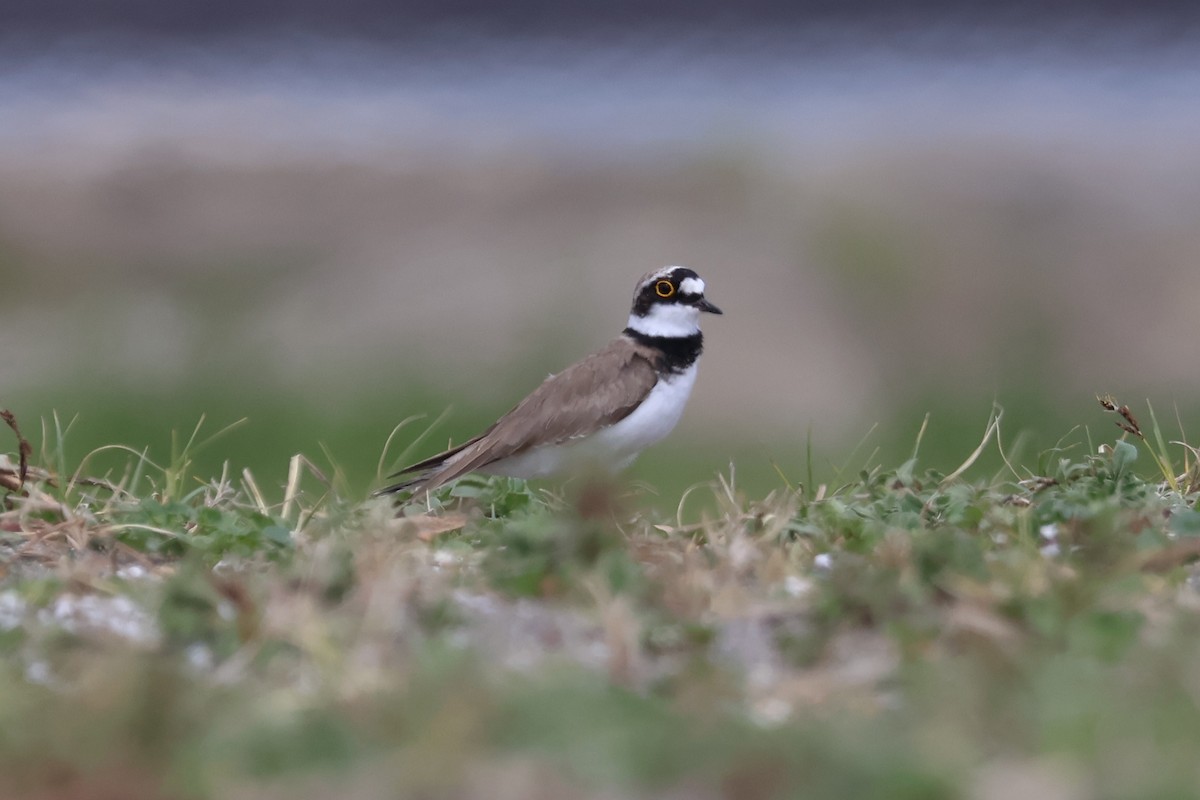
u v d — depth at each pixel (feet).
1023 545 23.54
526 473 33.88
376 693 17.70
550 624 21.11
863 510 26.91
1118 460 28.14
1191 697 17.19
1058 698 17.13
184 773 16.11
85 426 49.16
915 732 16.65
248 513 27.63
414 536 25.95
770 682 19.15
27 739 16.78
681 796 15.56
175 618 20.47
